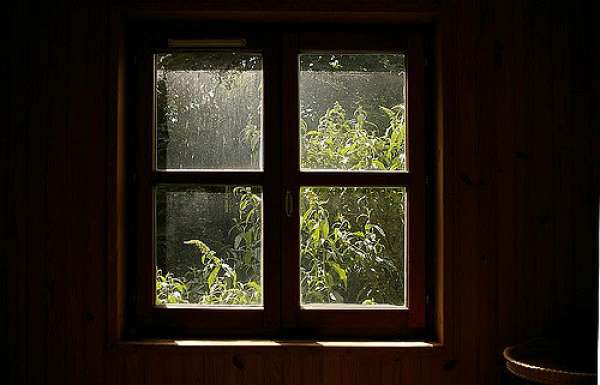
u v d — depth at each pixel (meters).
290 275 2.68
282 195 2.69
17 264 2.59
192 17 2.67
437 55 2.66
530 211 2.59
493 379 2.57
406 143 2.71
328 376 2.55
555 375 2.11
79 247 2.59
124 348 2.55
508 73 2.60
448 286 2.57
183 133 2.72
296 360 2.56
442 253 2.58
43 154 2.60
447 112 2.59
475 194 2.59
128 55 2.71
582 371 2.20
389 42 2.72
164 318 2.68
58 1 2.61
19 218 2.60
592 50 2.60
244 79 2.72
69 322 2.58
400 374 2.56
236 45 2.72
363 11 2.59
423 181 2.69
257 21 2.71
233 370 2.56
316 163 2.71
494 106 2.60
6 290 2.59
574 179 2.59
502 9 2.61
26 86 2.60
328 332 2.68
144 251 2.69
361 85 2.72
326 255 2.70
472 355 2.57
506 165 2.59
